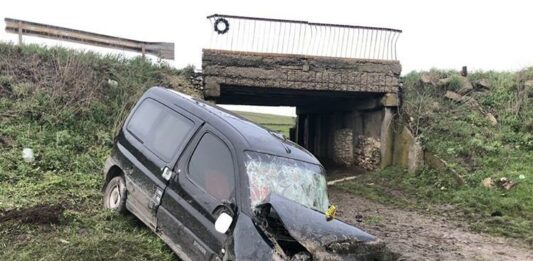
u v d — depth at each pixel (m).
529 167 13.72
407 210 12.16
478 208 11.95
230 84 15.99
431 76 18.36
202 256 5.25
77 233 6.34
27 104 12.23
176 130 6.41
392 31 17.22
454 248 8.81
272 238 4.80
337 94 17.78
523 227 10.47
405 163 16.27
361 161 18.92
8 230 6.07
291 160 5.98
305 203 5.62
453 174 14.05
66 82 13.59
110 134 12.41
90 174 10.14
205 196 5.50
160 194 6.05
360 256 4.81
